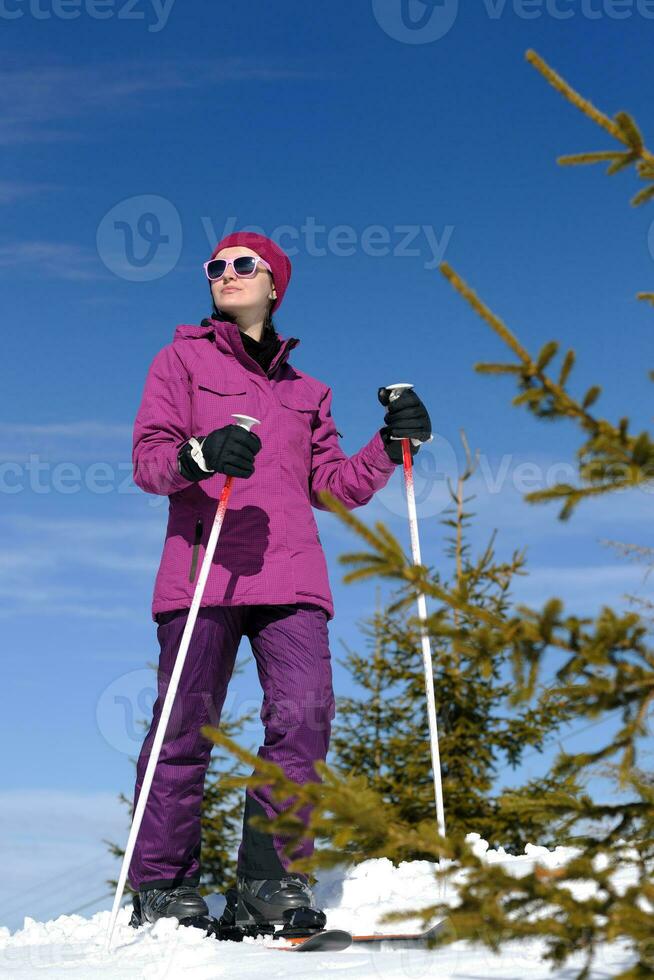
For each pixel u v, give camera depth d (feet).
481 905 5.99
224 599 12.41
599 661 6.18
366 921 12.13
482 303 6.72
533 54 7.76
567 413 6.69
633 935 5.77
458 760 32.55
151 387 13.26
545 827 7.25
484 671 6.54
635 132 7.68
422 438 13.61
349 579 6.50
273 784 6.15
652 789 6.86
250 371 13.41
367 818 5.95
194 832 12.53
